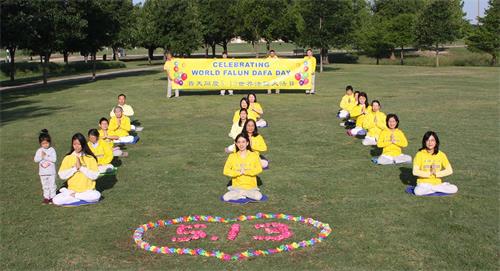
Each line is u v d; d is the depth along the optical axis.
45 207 9.79
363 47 61.59
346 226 8.47
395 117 12.49
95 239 8.13
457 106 22.06
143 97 27.69
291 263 7.14
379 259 7.23
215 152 14.11
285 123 18.61
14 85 38.28
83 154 10.08
